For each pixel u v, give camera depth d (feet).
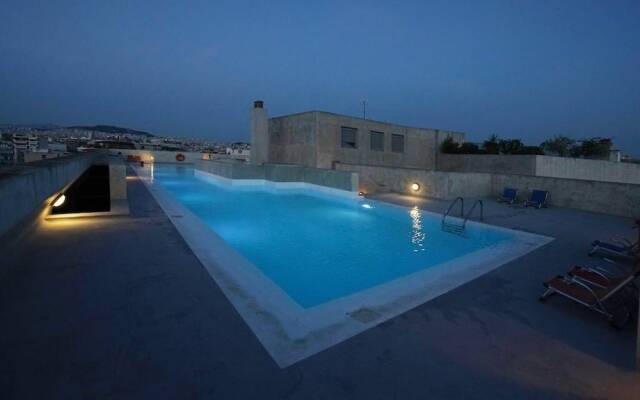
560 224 28.12
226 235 30.32
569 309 12.52
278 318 11.11
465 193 43.70
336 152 69.87
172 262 16.16
